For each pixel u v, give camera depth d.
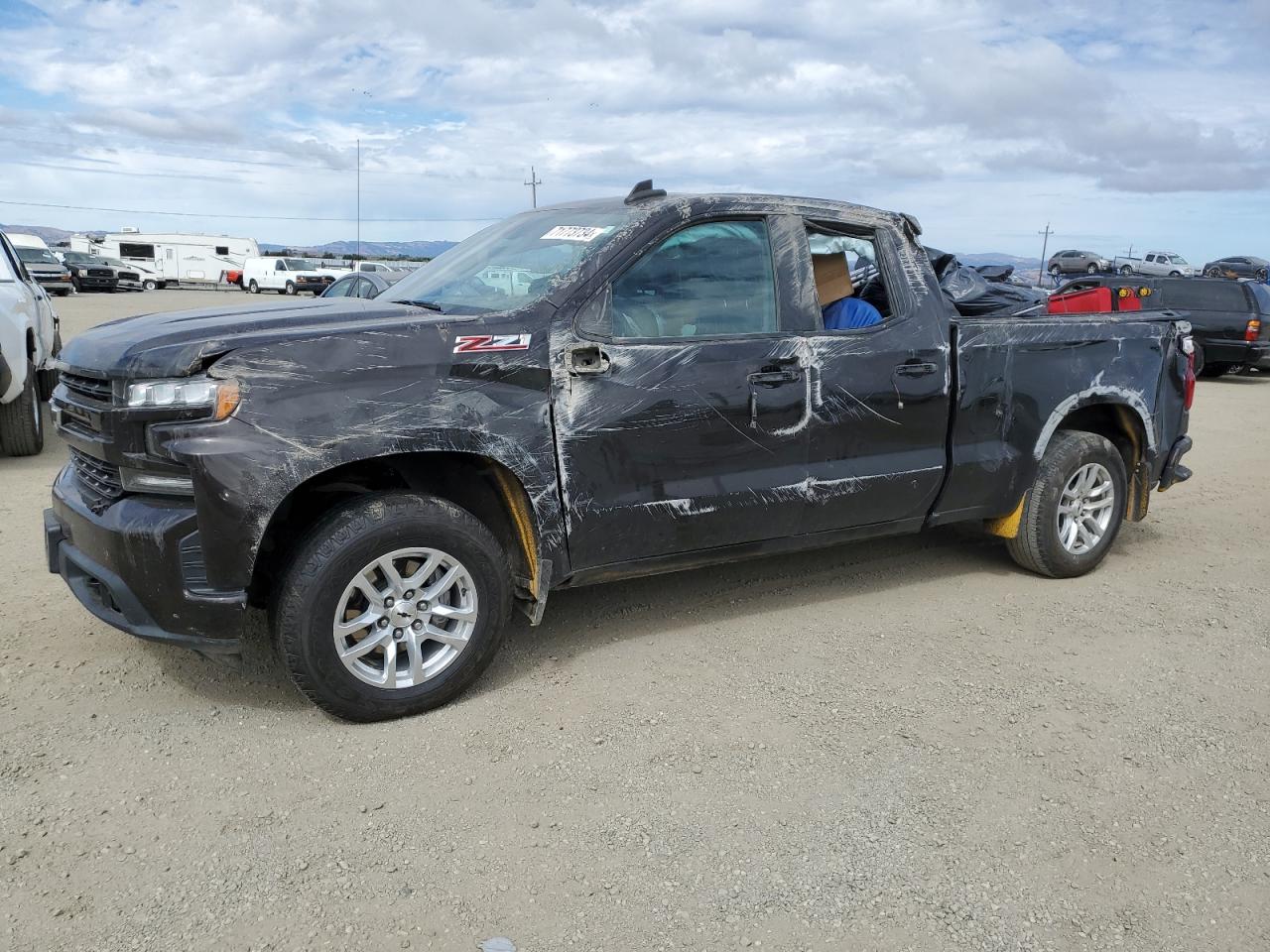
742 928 2.55
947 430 4.68
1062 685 4.02
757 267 4.25
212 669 3.94
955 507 4.86
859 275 4.77
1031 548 5.22
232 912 2.55
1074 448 5.16
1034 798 3.18
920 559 5.67
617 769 3.29
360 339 3.43
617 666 4.09
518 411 3.65
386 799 3.07
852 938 2.53
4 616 4.41
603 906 2.62
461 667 3.65
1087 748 3.51
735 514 4.15
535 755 3.37
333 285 10.89
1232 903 2.71
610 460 3.85
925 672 4.11
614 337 3.86
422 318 3.61
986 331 4.76
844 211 4.55
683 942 2.50
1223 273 40.97
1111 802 3.17
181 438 3.19
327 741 3.42
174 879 2.67
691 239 4.11
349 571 3.37
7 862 2.71
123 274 43.88
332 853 2.80
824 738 3.53
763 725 3.61
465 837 2.90
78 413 3.54
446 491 3.93
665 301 4.02
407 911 2.58
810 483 4.30
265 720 3.55
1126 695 3.95
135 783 3.12
